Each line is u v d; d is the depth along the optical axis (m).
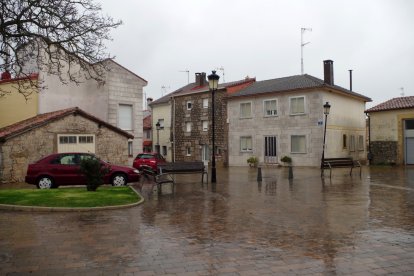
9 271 5.19
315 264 5.39
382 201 11.21
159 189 14.23
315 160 30.88
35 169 15.55
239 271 5.14
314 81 32.06
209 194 13.31
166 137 46.25
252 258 5.71
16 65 11.69
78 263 5.53
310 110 31.27
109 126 22.89
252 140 34.97
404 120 31.11
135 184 17.22
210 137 39.72
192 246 6.42
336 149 32.19
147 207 10.54
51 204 10.38
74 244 6.58
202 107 40.62
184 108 42.78
